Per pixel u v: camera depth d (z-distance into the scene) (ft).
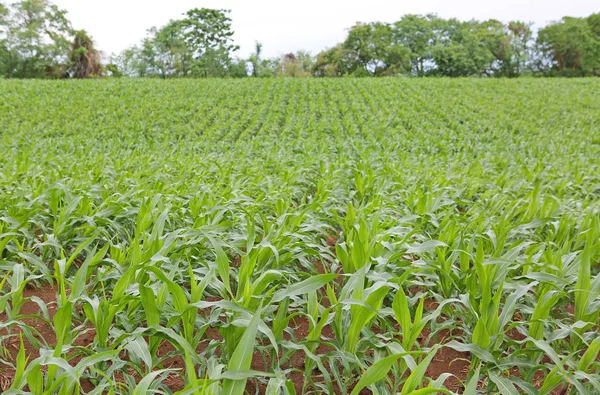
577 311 7.77
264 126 60.64
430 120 66.95
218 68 220.84
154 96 82.69
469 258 9.64
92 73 200.23
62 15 190.29
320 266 13.29
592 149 44.09
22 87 87.15
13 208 12.70
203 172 24.59
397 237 11.77
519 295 7.71
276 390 5.61
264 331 6.48
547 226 14.85
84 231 12.89
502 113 70.79
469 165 29.19
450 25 228.63
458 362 8.98
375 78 116.26
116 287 7.45
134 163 28.63
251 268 7.86
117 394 7.07
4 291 10.80
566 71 218.79
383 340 9.12
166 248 9.05
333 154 39.06
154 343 7.45
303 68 252.01
